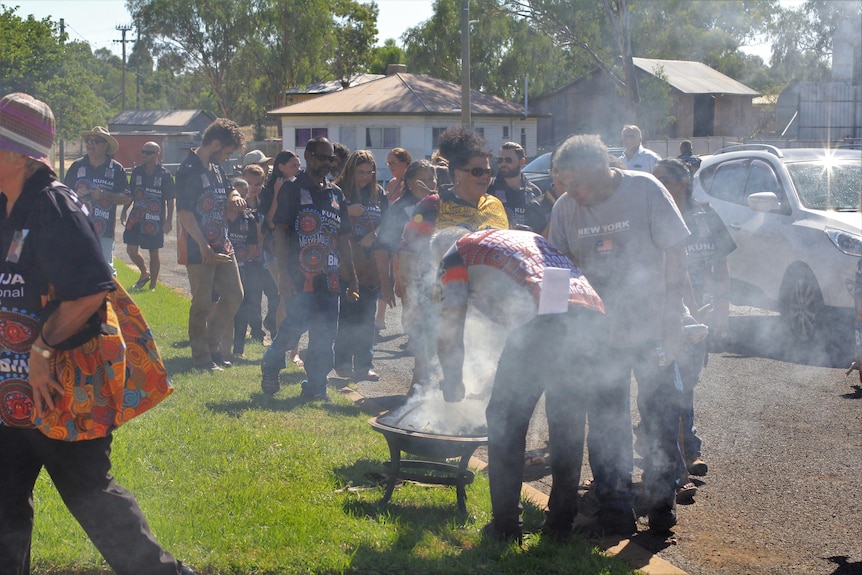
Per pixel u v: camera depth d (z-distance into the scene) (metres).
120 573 3.28
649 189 4.11
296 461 5.07
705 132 49.78
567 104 52.78
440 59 57.47
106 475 3.23
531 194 6.75
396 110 41.62
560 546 4.09
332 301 6.52
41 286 3.07
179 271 15.09
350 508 4.44
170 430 5.52
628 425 4.29
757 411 6.78
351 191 7.70
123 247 19.75
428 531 4.20
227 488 4.57
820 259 8.73
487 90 56.56
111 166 8.91
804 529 4.59
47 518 4.09
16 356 3.07
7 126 3.00
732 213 9.96
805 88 31.97
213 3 72.12
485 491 4.79
